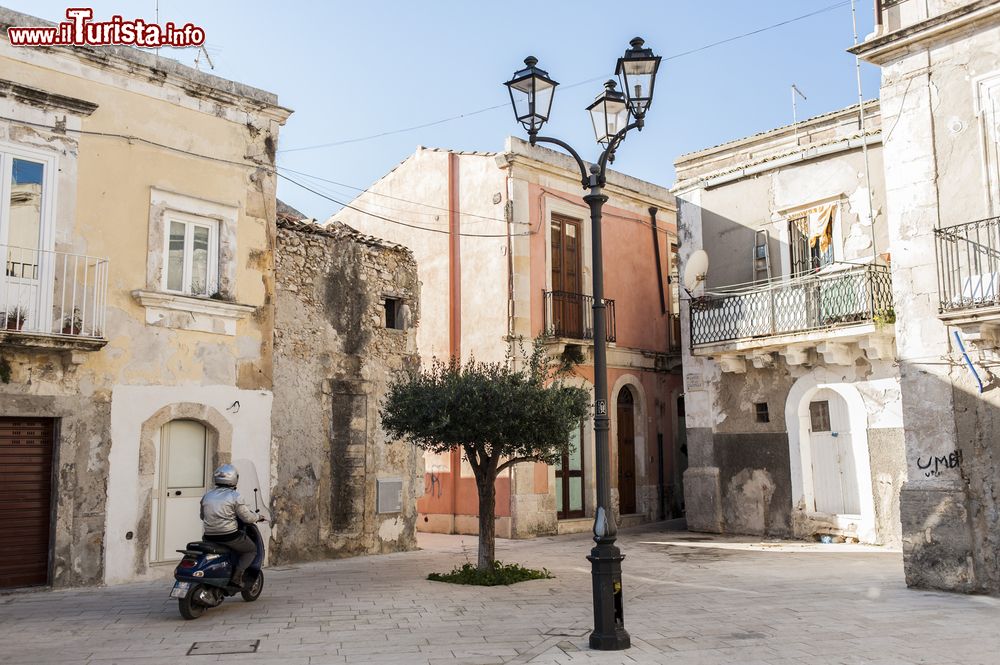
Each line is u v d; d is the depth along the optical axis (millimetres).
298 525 13625
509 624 8492
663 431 21562
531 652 7238
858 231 15766
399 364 15664
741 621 8609
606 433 7840
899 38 11195
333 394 14484
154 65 12352
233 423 12852
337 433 14461
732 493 17578
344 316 14820
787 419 16641
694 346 17938
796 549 14906
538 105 8523
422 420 11164
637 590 10734
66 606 9531
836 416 16047
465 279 19047
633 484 20641
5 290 10516
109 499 11312
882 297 14703
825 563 13086
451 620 8703
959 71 10766
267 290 13562
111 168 11789
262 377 13344
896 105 11414
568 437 11680
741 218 17938
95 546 11117
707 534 17703
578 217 19969
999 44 10367
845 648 7359
